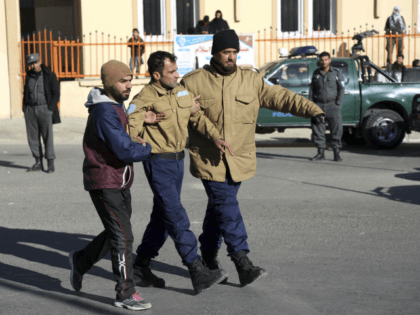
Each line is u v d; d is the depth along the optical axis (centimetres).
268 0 2408
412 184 1059
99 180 482
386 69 2238
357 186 1044
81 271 522
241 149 548
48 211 859
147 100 522
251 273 529
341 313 477
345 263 608
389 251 650
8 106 2139
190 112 533
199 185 1072
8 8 2116
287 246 671
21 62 2142
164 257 641
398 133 1577
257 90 555
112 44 2173
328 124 1361
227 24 2212
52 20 2759
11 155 1482
